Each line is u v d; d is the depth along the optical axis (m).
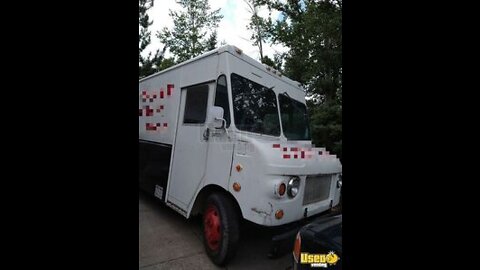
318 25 7.67
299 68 9.31
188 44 19.67
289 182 2.64
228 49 3.19
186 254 3.24
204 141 3.28
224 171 2.95
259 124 3.33
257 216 2.56
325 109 6.23
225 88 3.11
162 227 4.02
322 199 3.22
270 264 3.10
